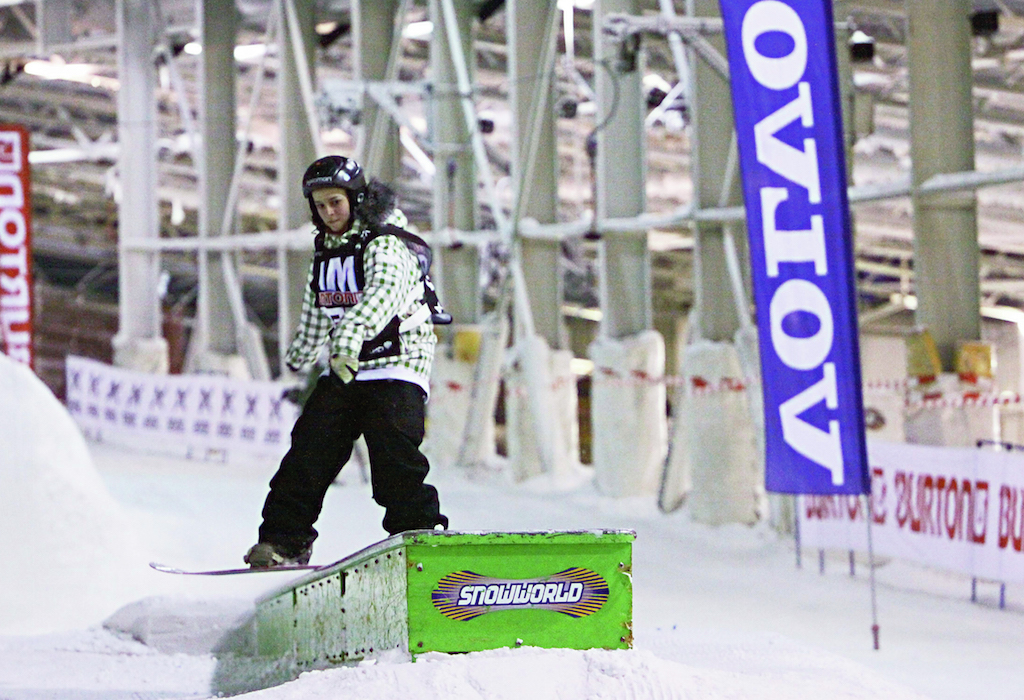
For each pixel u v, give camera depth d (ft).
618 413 190.49
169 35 301.22
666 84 257.34
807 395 101.24
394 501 55.26
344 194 54.75
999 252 337.31
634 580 129.70
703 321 175.52
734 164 170.30
